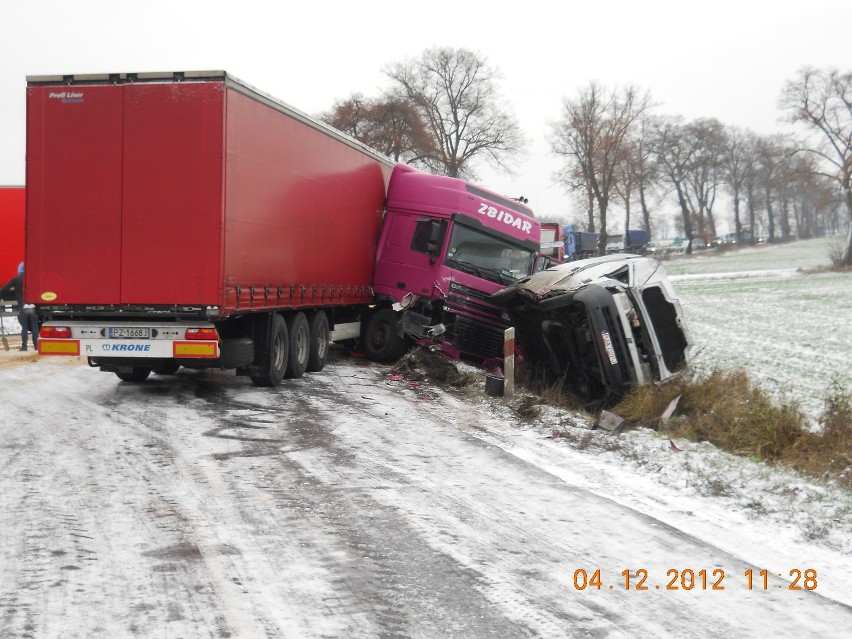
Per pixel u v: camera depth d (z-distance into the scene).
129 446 8.91
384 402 12.35
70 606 4.92
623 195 74.31
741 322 29.72
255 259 12.02
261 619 4.82
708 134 99.19
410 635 4.69
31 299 11.23
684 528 6.88
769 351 21.62
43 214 11.20
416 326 16.34
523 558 6.01
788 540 6.71
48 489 7.23
